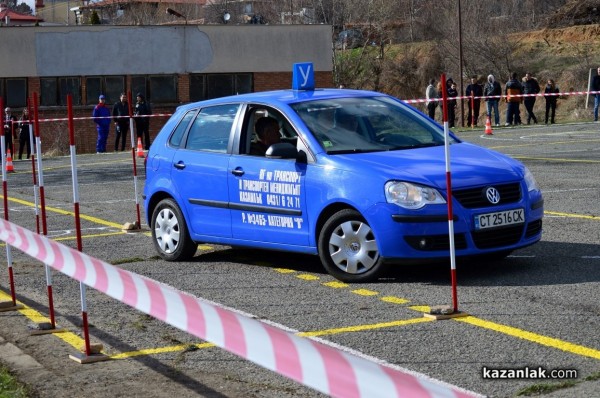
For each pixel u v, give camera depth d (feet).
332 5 258.57
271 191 36.04
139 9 317.83
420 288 32.78
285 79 181.68
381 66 254.68
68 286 36.09
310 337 27.04
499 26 243.19
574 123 128.67
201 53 177.17
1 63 166.30
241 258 40.14
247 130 37.81
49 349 26.99
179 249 39.88
